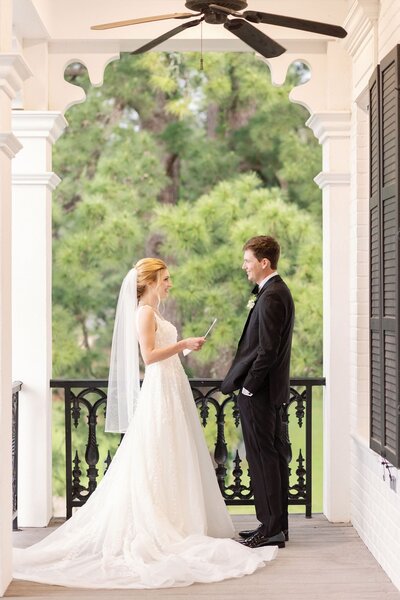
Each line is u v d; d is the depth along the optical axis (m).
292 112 15.73
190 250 15.02
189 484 7.00
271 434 7.05
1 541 6.02
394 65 6.05
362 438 7.43
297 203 15.59
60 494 15.69
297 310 14.84
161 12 7.95
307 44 8.14
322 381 8.23
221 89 15.60
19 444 7.95
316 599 5.98
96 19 7.96
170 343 7.20
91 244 15.23
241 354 7.07
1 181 5.98
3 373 6.04
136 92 15.91
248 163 15.85
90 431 8.23
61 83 8.07
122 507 6.80
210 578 6.33
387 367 6.34
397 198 5.95
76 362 15.53
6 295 6.12
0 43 5.87
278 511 7.09
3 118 5.97
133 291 7.23
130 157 15.66
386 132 6.36
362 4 6.92
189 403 7.25
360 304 7.74
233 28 6.09
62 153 15.80
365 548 7.20
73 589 6.20
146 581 6.23
